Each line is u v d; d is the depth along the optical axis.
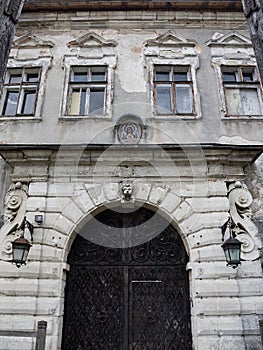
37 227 6.88
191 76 8.62
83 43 9.02
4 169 7.68
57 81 8.59
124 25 9.26
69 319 6.77
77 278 7.07
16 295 6.36
